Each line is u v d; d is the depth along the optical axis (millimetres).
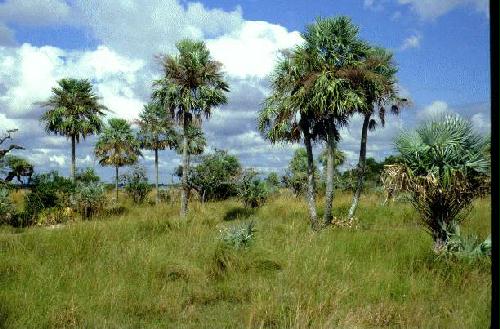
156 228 11805
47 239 9625
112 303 6125
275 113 17047
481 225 12273
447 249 8656
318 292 6520
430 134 8961
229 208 22766
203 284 7359
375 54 17203
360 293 6609
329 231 12258
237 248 9172
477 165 8836
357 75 16078
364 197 23781
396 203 18641
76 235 9719
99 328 5406
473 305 5914
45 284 6699
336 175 28938
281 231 12516
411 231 11633
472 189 8977
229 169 29281
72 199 22078
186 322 5867
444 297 6527
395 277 7266
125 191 32938
